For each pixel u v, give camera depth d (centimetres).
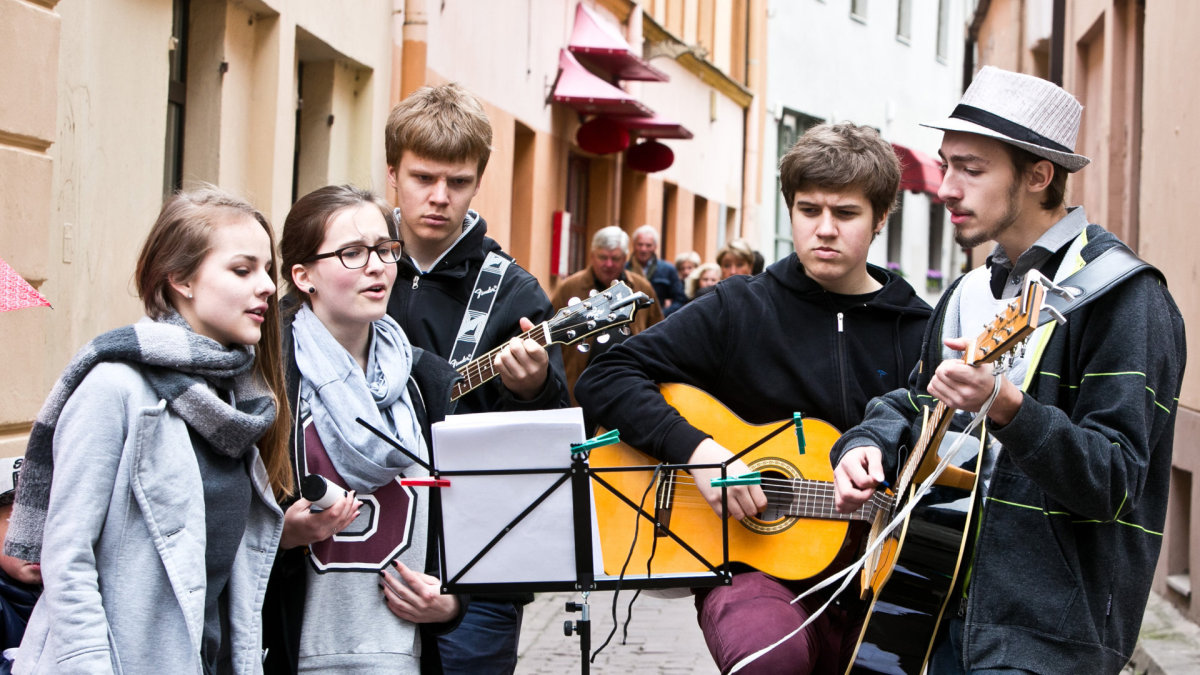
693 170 2342
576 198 1797
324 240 375
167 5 693
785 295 422
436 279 450
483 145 448
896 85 3450
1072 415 330
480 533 345
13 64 543
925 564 345
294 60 829
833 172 402
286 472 347
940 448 352
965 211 355
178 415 314
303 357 371
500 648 416
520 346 413
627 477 406
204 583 312
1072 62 1279
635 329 1056
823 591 402
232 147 772
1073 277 333
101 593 304
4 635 368
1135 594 332
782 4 2886
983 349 302
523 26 1402
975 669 330
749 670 371
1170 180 859
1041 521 330
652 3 2052
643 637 769
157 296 327
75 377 310
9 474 382
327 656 365
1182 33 833
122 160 650
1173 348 330
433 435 341
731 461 344
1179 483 833
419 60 1030
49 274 583
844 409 414
